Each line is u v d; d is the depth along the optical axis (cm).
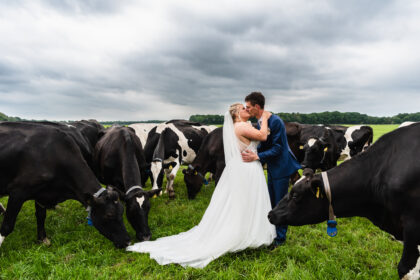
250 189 370
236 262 348
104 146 593
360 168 302
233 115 394
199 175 690
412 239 262
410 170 258
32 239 452
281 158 390
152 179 652
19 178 401
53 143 421
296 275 310
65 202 655
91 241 428
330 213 314
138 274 331
